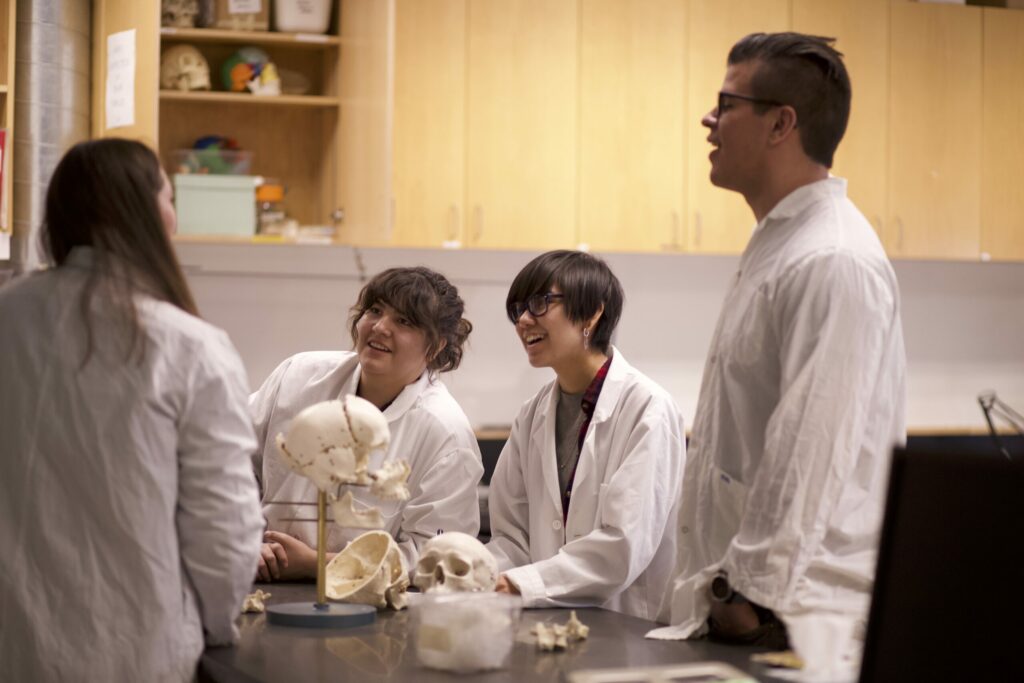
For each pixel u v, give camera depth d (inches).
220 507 65.2
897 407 67.1
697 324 189.6
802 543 62.1
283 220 148.7
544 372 182.5
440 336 89.5
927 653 45.5
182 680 65.3
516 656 65.6
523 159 161.0
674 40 166.4
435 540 76.1
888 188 177.6
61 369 64.4
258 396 94.7
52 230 68.1
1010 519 44.0
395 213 156.4
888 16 176.6
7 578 64.4
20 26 137.7
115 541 63.9
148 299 65.2
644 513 82.6
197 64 147.3
